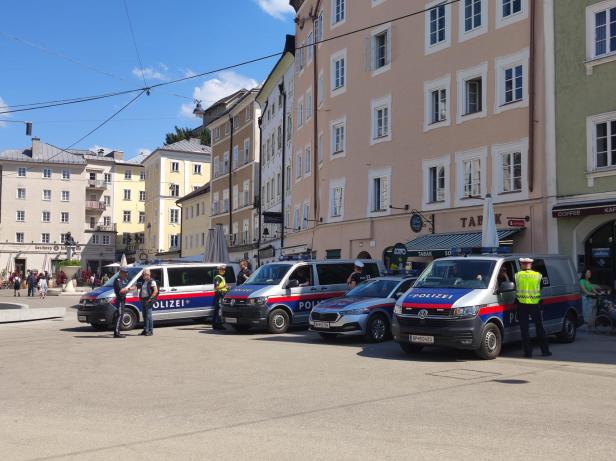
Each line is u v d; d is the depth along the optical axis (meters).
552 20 22.22
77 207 87.50
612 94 20.44
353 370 11.51
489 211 19.81
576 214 20.53
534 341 15.94
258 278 19.45
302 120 39.28
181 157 82.12
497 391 9.48
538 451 6.32
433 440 6.74
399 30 28.80
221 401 8.85
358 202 30.61
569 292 15.86
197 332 19.41
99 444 6.66
